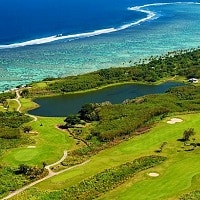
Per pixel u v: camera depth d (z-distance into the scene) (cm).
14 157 14000
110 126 16138
